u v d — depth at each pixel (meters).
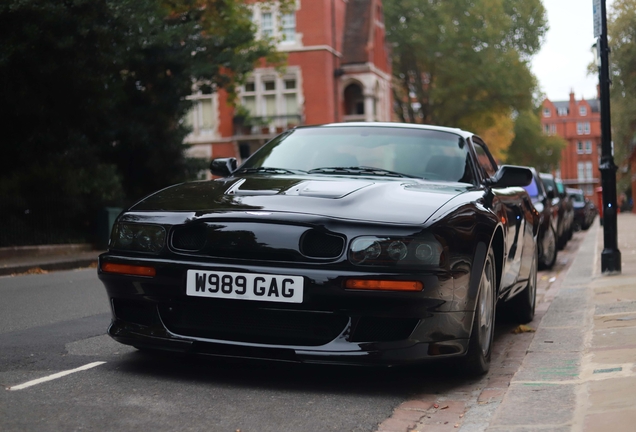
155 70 20.16
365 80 42.38
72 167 17.53
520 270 6.09
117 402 3.73
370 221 3.96
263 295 3.91
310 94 40.50
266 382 4.20
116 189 18.38
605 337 5.33
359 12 43.59
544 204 12.67
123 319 4.30
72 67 14.79
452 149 5.44
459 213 4.22
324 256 3.95
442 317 3.98
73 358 4.77
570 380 4.20
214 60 21.05
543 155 69.44
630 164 40.34
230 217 4.05
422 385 4.30
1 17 13.76
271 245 3.95
